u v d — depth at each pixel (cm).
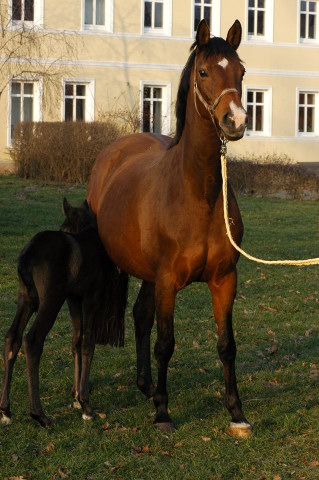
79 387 588
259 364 713
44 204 1773
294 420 556
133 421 566
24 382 647
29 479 473
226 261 527
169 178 536
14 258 1171
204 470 480
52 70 2800
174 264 529
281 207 1941
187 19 3088
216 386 650
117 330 627
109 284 620
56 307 546
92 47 2898
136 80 2995
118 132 2270
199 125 498
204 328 840
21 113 2722
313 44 3375
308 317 895
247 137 3225
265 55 3262
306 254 1305
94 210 698
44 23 2777
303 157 3378
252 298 984
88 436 537
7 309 888
